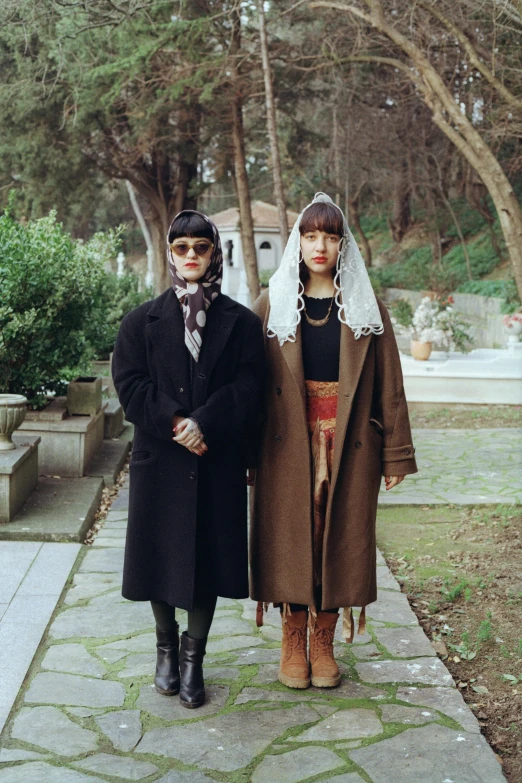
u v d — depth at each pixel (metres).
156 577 2.84
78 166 22.03
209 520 2.81
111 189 26.55
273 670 3.20
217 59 14.99
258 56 16.25
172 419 2.68
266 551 2.98
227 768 2.51
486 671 3.29
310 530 2.91
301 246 2.90
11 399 5.00
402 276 29.31
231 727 2.75
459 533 5.23
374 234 37.84
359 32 13.60
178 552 2.76
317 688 3.05
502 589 4.18
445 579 4.33
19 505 5.03
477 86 14.20
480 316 20.89
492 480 6.63
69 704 2.88
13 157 21.86
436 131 25.84
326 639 3.09
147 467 2.81
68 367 6.38
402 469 2.95
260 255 30.69
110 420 7.27
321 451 2.91
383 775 2.49
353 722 2.80
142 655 3.29
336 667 3.08
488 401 10.47
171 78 15.82
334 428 2.92
